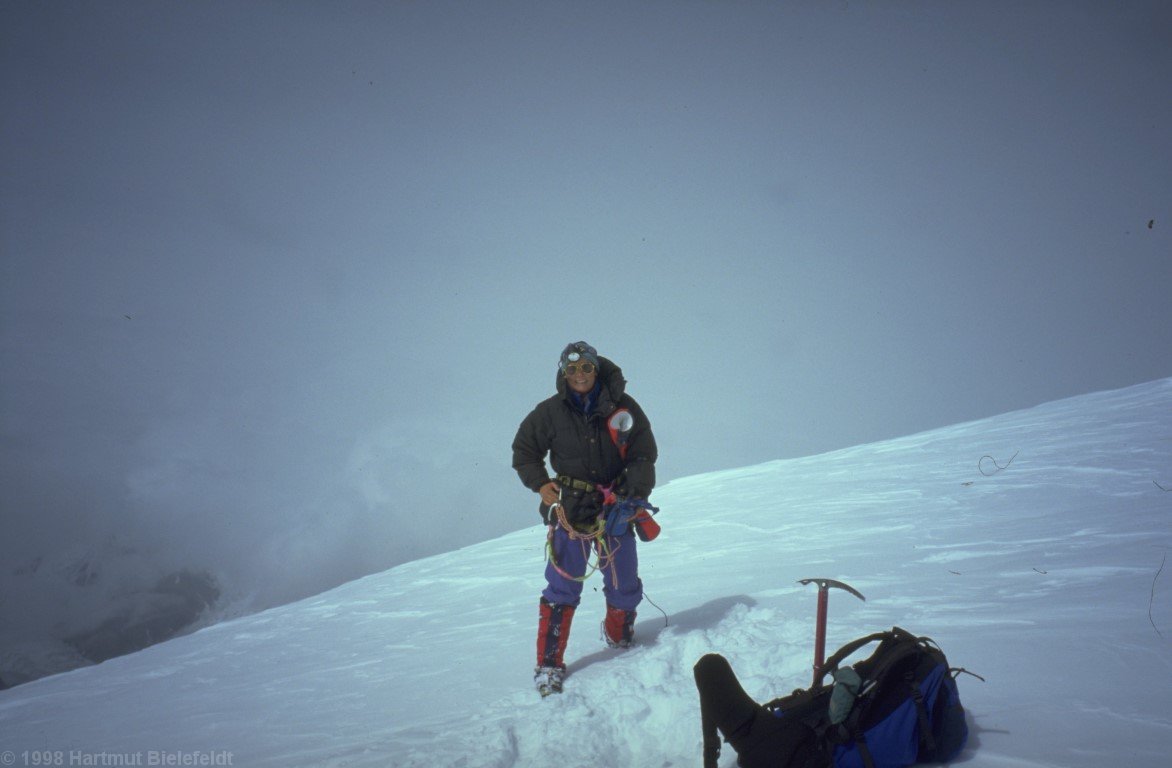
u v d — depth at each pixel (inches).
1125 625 155.0
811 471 471.2
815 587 218.1
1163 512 250.8
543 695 164.6
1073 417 474.3
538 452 185.8
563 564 177.3
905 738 107.0
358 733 170.4
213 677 262.5
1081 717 117.9
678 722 137.3
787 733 108.2
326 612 351.3
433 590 351.6
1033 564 213.3
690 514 394.3
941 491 344.5
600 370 184.2
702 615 206.5
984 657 147.2
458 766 135.5
